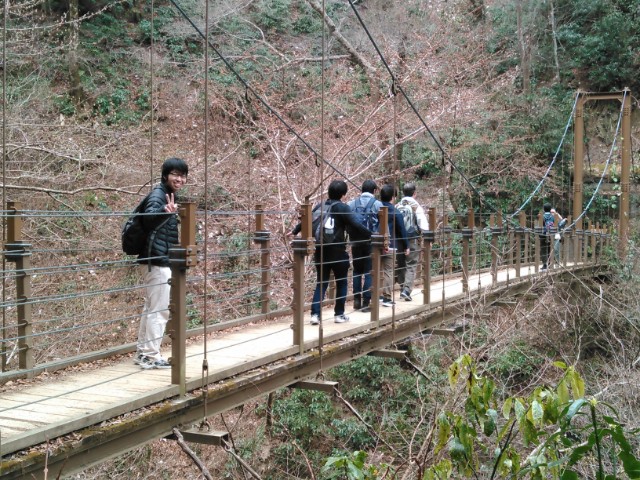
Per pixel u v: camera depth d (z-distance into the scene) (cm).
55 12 1454
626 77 1984
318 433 864
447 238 1138
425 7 1397
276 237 802
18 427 295
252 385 420
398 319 644
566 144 1781
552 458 287
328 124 1084
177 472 770
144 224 406
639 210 1844
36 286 775
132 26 1553
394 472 399
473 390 322
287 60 1173
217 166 1019
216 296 942
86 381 388
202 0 1420
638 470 231
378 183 1106
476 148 1544
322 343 495
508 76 1638
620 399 686
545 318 997
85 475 621
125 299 931
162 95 1267
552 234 1248
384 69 1188
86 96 1308
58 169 933
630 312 1041
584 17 2089
